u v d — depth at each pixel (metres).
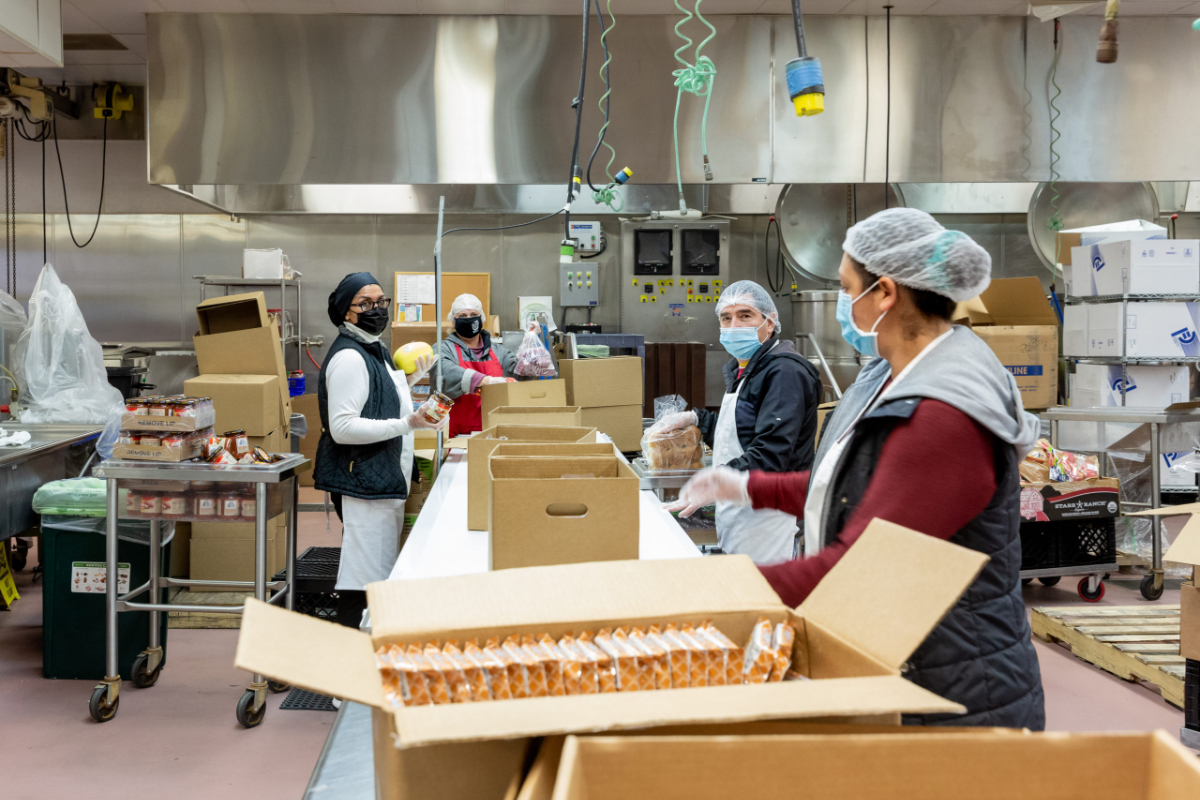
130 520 2.95
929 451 1.00
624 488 1.25
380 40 5.44
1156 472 3.88
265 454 2.76
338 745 1.00
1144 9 5.63
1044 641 3.44
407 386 3.17
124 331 6.92
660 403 3.08
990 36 5.66
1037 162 5.75
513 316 6.61
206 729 2.61
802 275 5.85
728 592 0.85
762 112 5.60
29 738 2.54
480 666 0.72
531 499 1.24
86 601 2.96
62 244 6.91
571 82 5.52
